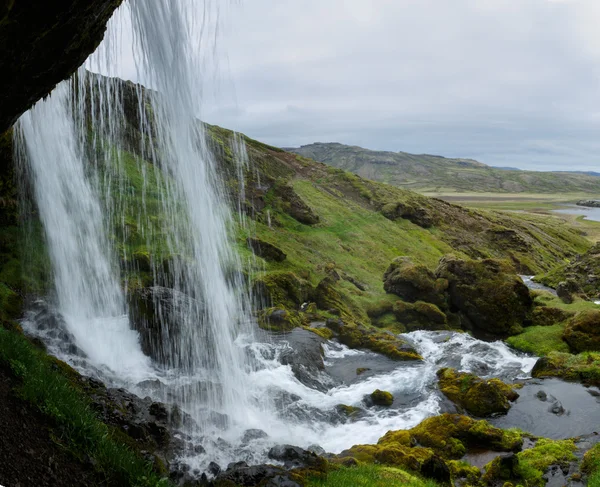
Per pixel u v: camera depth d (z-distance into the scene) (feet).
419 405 71.72
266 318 100.63
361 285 147.95
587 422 64.13
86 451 32.04
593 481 44.14
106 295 92.38
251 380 76.59
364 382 81.05
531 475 49.32
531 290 143.84
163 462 45.27
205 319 85.40
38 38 32.12
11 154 89.86
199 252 104.83
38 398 33.81
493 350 99.55
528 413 67.92
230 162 210.79
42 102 97.19
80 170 116.57
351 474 44.96
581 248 338.75
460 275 131.44
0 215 89.45
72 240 101.35
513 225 307.37
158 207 131.44
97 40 38.52
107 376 66.80
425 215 250.57
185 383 71.15
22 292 81.82
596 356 84.48
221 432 59.21
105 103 146.92
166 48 50.08
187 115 66.54
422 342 105.91
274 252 142.61
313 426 67.05
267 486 40.88
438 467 48.88
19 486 24.97
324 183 256.32
